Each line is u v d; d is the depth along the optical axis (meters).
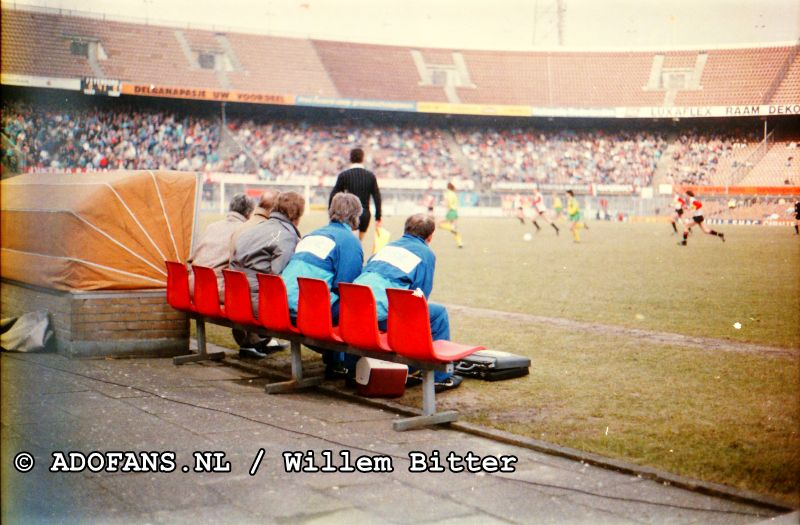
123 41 51.72
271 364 7.91
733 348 8.77
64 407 5.80
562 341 9.23
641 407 6.16
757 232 33.97
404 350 5.59
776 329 10.02
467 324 10.52
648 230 36.00
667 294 13.52
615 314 11.35
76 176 8.84
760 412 6.00
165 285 8.16
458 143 56.91
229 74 53.84
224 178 46.06
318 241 6.82
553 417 5.85
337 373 7.21
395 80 58.06
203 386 6.76
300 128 54.81
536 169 55.03
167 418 5.59
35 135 46.28
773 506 4.03
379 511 3.92
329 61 57.19
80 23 50.72
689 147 55.19
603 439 5.26
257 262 7.41
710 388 6.84
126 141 49.00
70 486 4.20
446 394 6.63
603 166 55.06
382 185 50.72
